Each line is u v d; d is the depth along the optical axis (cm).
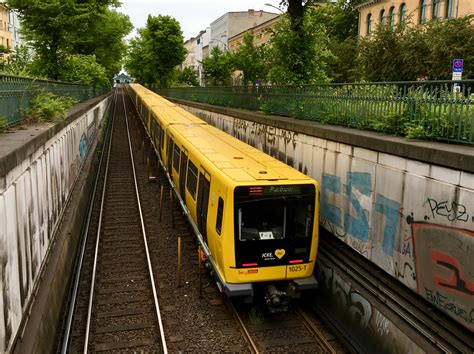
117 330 875
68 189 1389
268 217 921
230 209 902
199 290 1042
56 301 880
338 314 942
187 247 1305
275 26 1723
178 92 4444
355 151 919
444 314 686
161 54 5688
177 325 901
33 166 827
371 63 2544
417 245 730
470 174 618
